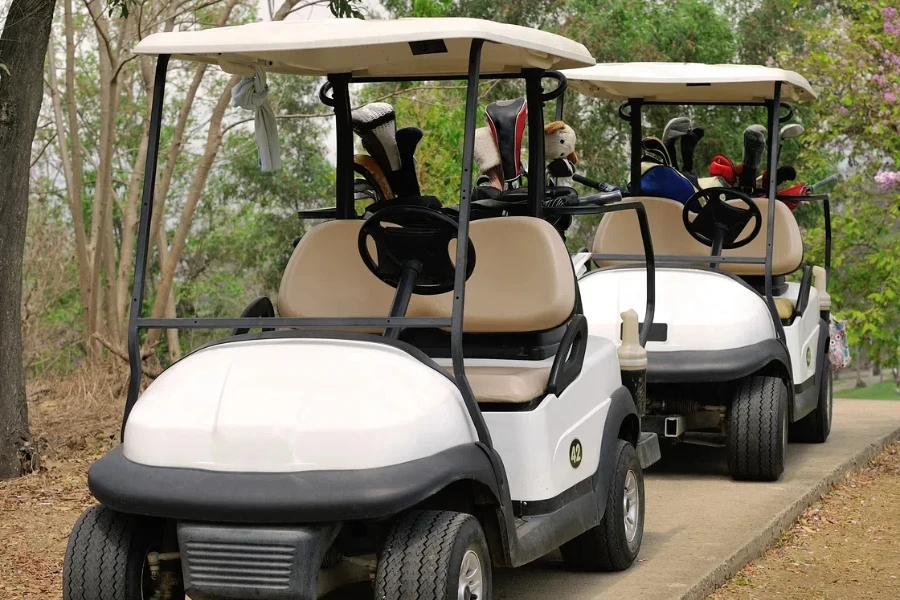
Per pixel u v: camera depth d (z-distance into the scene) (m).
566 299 4.88
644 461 5.92
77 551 4.03
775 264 8.53
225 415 3.85
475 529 3.88
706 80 7.66
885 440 9.48
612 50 20.81
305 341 4.15
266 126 5.20
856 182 15.80
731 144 21.50
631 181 8.98
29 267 20.53
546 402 4.60
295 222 30.50
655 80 7.67
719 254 7.92
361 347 4.08
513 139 6.69
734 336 7.35
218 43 4.27
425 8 16.00
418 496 3.63
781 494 7.10
